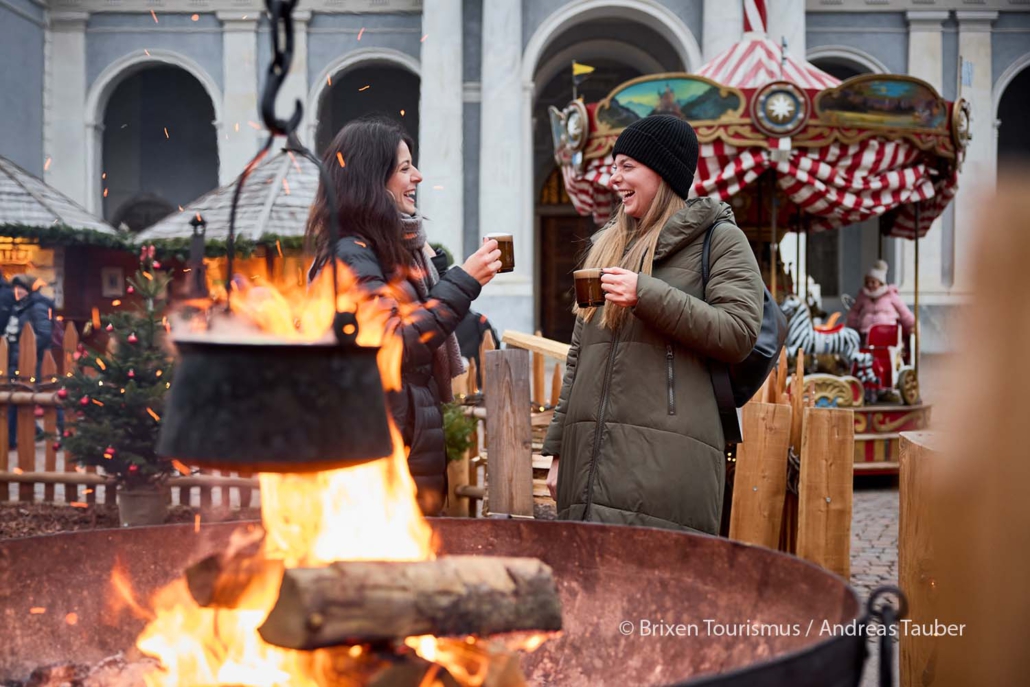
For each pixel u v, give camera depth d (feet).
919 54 76.69
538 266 89.66
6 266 45.24
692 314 9.07
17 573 7.38
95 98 78.79
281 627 5.22
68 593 7.57
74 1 78.38
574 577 8.04
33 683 6.77
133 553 7.91
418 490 9.71
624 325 9.66
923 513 9.79
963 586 4.00
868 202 28.45
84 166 78.79
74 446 21.22
